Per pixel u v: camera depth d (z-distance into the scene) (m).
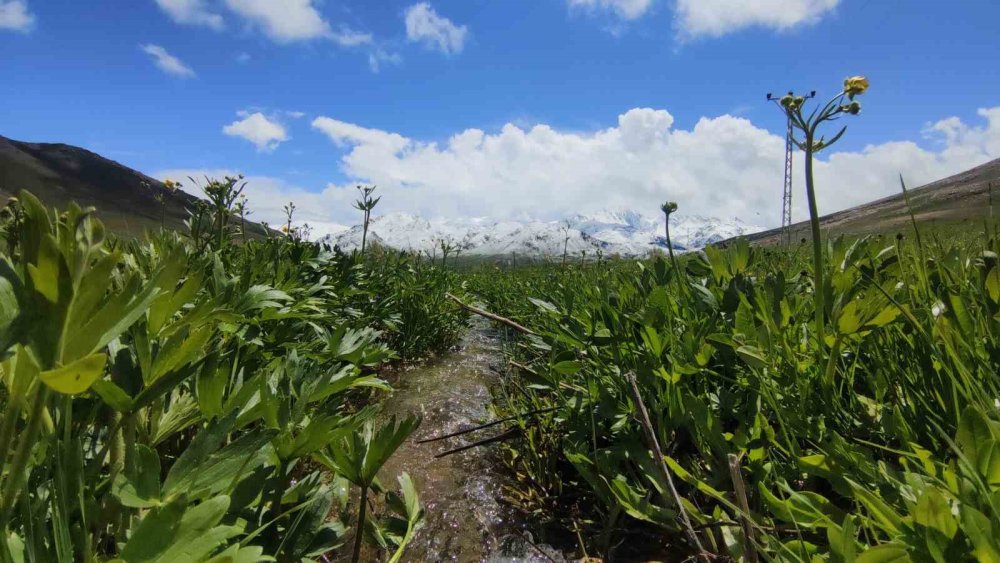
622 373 2.10
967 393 1.17
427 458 2.52
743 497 1.08
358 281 4.63
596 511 1.94
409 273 5.64
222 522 1.02
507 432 2.50
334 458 1.28
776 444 1.51
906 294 1.80
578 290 3.74
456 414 3.16
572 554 1.73
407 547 1.79
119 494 0.83
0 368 0.71
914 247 1.99
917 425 1.38
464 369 4.38
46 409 0.84
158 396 0.93
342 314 4.02
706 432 1.61
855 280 1.95
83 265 0.55
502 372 4.24
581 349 2.47
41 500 0.87
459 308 5.71
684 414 1.74
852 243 2.30
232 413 0.95
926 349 1.45
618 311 2.49
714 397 1.88
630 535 1.76
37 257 0.52
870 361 1.76
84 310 0.56
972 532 0.80
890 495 1.16
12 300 0.53
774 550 1.12
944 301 1.58
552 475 2.17
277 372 1.51
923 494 0.87
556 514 1.97
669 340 2.08
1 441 0.56
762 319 1.84
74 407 1.05
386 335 4.75
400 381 4.00
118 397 0.90
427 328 4.95
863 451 1.32
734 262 2.56
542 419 2.55
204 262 2.00
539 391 3.16
